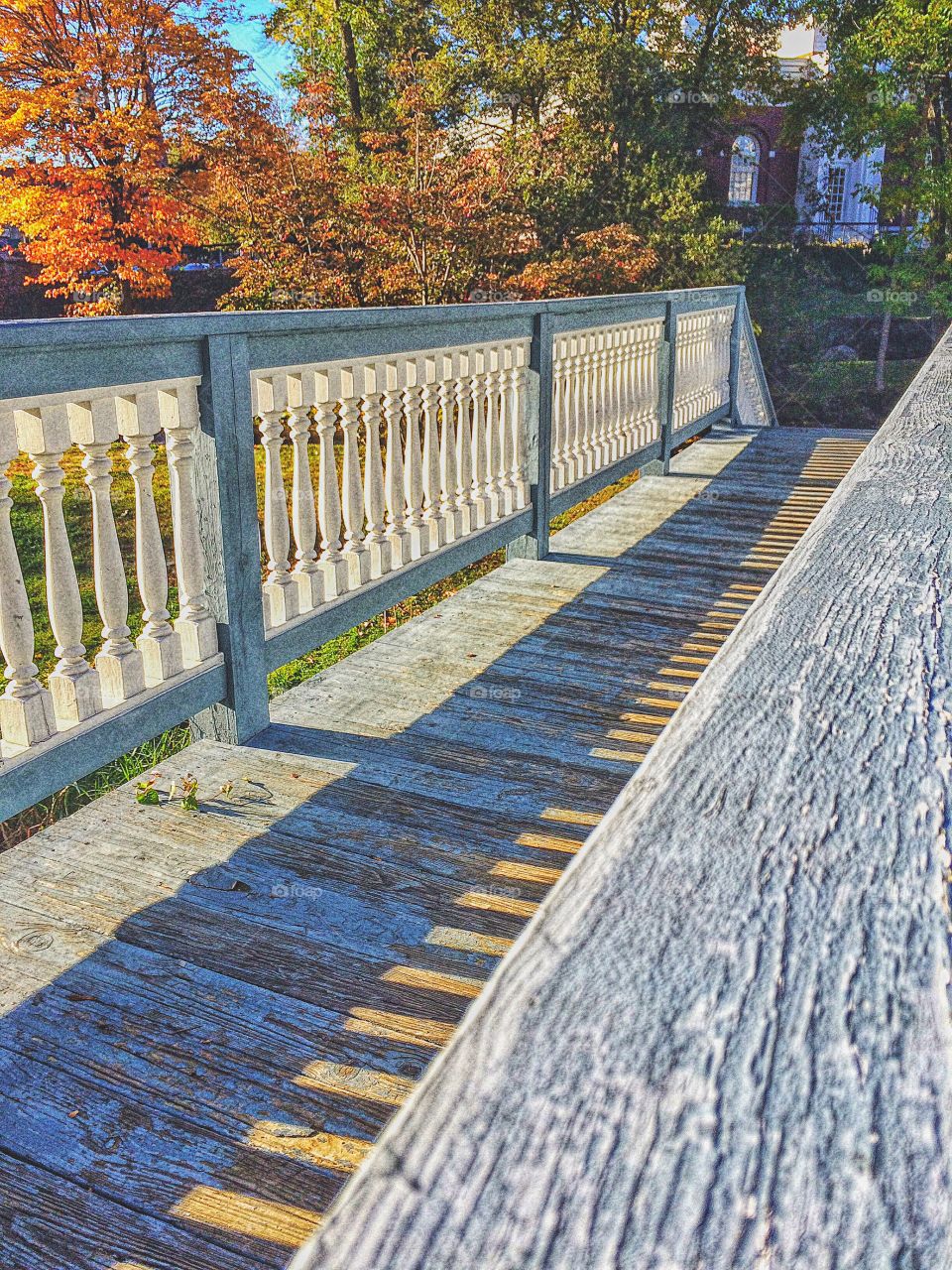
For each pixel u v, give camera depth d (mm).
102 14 14750
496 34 20922
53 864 2354
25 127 15219
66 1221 1436
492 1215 329
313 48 22938
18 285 21234
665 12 20969
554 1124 361
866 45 18828
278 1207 1457
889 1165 339
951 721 632
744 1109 361
